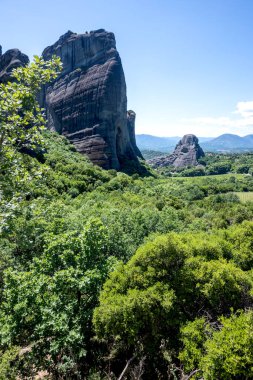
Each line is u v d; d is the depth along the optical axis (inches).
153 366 547.8
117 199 2474.2
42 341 568.4
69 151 3811.5
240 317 465.7
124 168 4613.7
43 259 628.1
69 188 2583.7
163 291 553.3
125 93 4785.9
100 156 4084.6
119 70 4451.3
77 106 4404.5
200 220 2276.1
